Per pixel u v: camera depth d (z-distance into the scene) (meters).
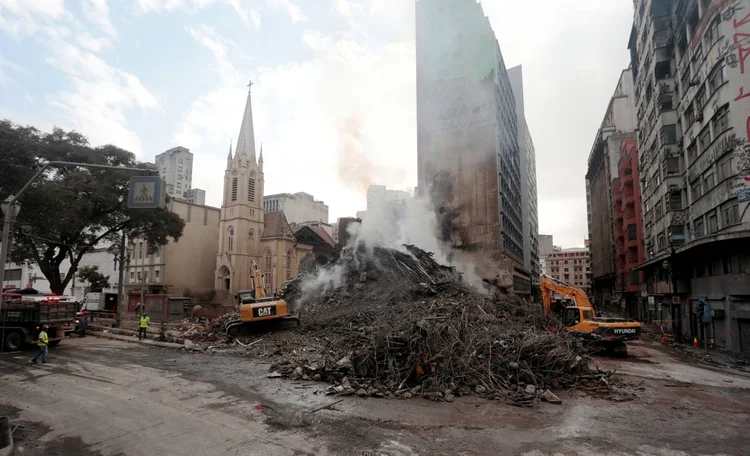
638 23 39.47
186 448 7.46
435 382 11.22
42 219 23.92
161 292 61.28
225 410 9.73
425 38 59.22
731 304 21.20
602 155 76.38
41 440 7.93
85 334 26.83
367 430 8.35
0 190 22.55
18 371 14.39
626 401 10.90
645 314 45.97
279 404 10.20
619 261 60.22
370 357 12.62
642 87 40.03
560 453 7.23
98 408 9.94
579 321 20.89
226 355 18.25
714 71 22.47
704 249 22.92
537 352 12.93
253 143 75.06
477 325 15.25
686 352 21.67
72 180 27.36
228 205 71.75
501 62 58.09
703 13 24.23
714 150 22.73
